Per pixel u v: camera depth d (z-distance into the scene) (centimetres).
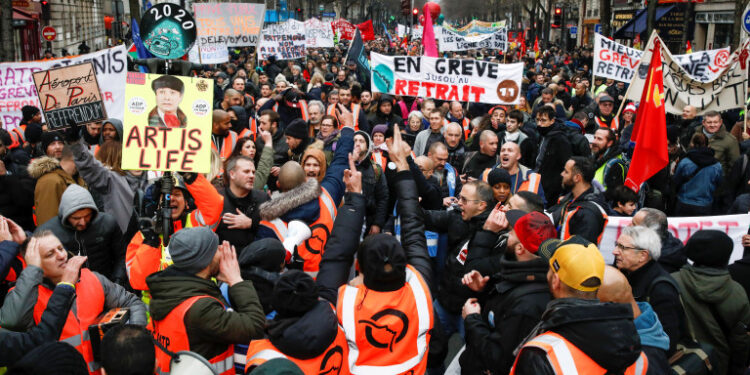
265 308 350
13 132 867
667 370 324
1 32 1494
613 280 323
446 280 478
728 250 426
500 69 969
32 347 330
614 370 262
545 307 321
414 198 379
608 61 1223
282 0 6169
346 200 362
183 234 327
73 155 562
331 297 317
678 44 3136
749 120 998
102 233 505
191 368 283
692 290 430
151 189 517
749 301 472
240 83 1342
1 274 373
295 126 761
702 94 912
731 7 3077
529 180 653
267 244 360
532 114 1326
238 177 497
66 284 351
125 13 5134
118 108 859
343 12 8338
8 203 636
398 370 298
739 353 430
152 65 518
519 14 7719
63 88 730
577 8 6488
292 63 2011
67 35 3725
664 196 838
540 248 329
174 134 428
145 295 475
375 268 297
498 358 323
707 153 805
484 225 448
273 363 236
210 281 336
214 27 1380
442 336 409
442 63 985
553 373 260
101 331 353
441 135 927
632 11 4484
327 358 288
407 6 2514
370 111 1170
